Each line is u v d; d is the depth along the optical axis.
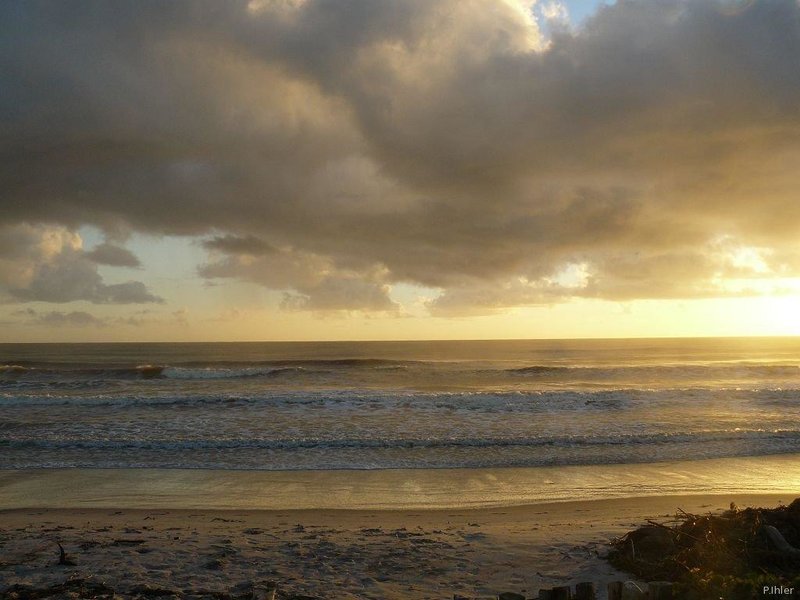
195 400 22.73
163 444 15.35
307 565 6.89
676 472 13.02
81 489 11.45
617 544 7.11
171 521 9.22
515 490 11.52
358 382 34.41
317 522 9.23
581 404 22.58
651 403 22.89
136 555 7.17
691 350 86.25
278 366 47.16
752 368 41.53
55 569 6.56
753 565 5.76
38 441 15.51
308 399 22.75
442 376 38.28
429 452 14.80
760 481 12.26
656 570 6.13
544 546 7.59
